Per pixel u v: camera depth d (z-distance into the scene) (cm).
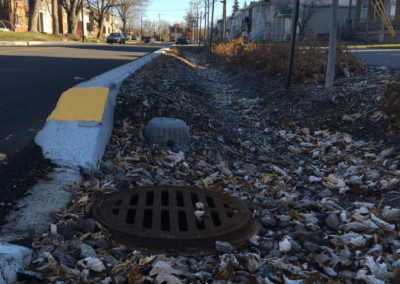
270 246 271
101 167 373
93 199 310
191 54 3191
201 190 345
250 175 443
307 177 464
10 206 274
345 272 249
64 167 348
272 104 818
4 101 545
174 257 244
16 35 3109
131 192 325
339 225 317
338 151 549
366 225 299
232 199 334
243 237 276
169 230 269
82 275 210
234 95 1001
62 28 5700
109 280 211
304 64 871
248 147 557
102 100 448
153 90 630
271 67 969
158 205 301
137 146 450
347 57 876
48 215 270
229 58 1596
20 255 209
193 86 937
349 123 641
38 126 433
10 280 196
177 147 477
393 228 295
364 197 394
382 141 553
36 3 3862
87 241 245
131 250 247
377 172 450
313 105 725
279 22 4356
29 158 339
